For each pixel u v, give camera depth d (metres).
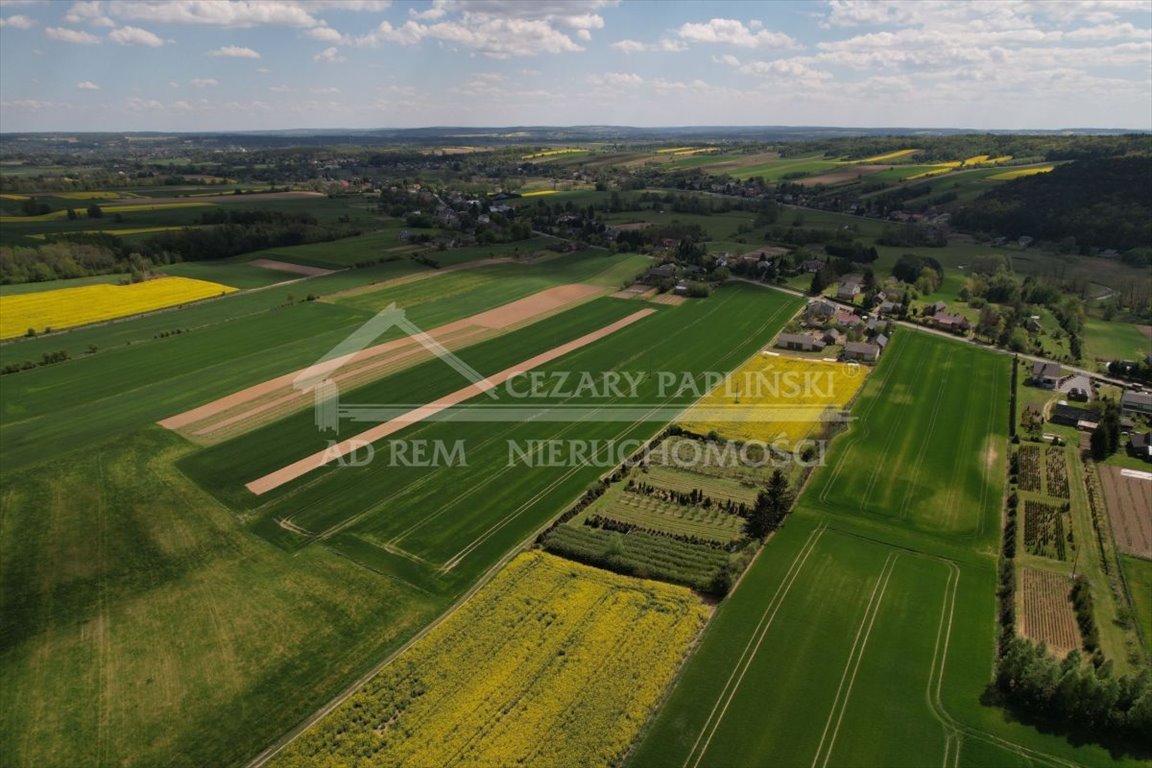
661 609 50.03
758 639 47.53
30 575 54.72
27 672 45.12
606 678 43.69
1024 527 60.72
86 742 39.84
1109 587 52.59
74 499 65.31
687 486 67.44
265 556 56.66
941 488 67.25
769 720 40.94
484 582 53.31
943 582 53.56
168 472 69.88
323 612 50.16
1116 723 39.94
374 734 39.78
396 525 60.91
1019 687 42.16
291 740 39.72
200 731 40.50
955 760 38.41
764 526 57.72
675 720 40.94
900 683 43.66
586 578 53.50
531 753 38.50
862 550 57.62
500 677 43.75
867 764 38.12
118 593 52.56
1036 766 38.00
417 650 45.94
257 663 45.56
